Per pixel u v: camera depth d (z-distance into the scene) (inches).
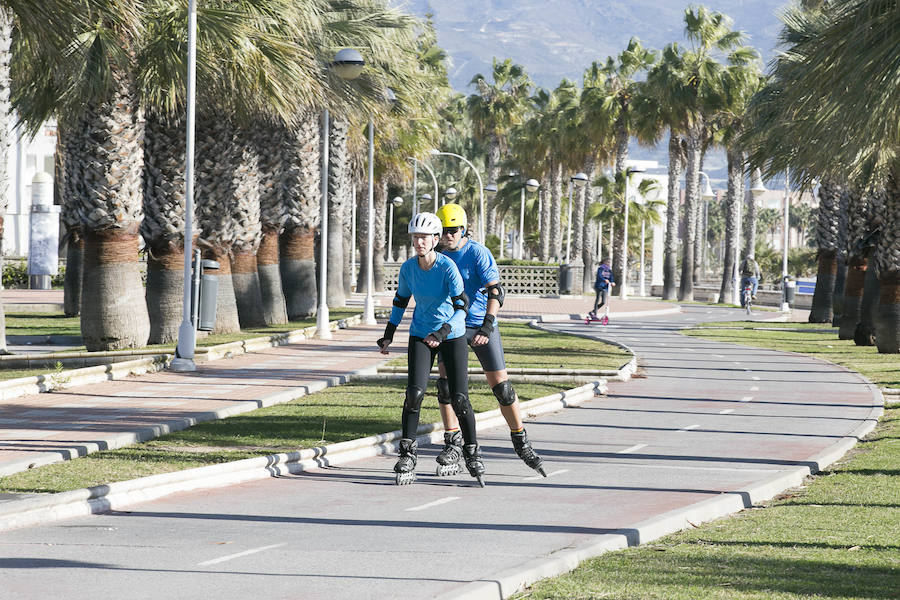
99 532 606.9
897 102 1084.5
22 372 1423.5
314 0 1897.1
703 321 3543.3
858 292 2657.5
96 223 1609.3
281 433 983.0
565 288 5083.7
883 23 1092.5
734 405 1379.2
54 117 1835.6
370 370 1572.3
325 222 2251.5
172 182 1815.9
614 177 5871.1
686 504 723.4
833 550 565.3
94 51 1435.8
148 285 1846.7
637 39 5693.9
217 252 2070.6
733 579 478.6
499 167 7583.7
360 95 2169.0
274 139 2443.4
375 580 487.5
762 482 804.6
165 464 802.8
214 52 1593.3
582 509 700.7
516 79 7076.8
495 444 1027.3
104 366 1400.1
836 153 1181.7
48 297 3437.5
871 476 862.5
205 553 550.6
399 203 6766.7
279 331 2202.3
